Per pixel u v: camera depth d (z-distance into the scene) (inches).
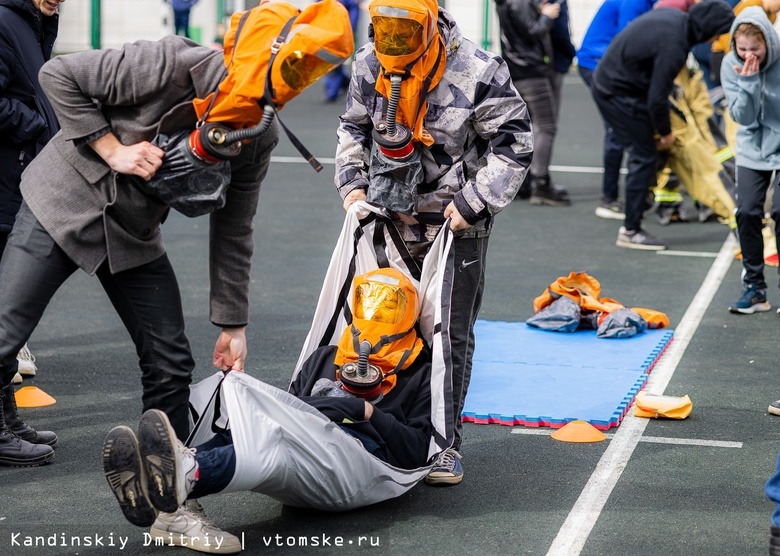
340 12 138.4
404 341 183.5
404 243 187.2
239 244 163.3
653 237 397.4
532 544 162.6
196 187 144.8
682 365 260.2
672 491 184.1
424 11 163.2
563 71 486.3
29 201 158.6
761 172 296.7
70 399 232.5
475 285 184.2
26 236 160.4
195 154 142.3
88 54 145.0
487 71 172.1
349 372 175.0
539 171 485.4
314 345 189.8
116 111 147.6
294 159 614.2
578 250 394.3
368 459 164.4
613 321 282.2
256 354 266.5
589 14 1186.6
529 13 463.2
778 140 287.1
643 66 377.4
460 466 189.3
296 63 136.6
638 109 382.0
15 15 201.8
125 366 257.1
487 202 171.5
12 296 160.9
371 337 180.5
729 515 173.8
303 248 398.0
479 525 169.6
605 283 343.9
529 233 426.0
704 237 417.4
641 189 393.1
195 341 277.9
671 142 382.9
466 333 185.2
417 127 174.1
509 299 325.4
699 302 321.1
